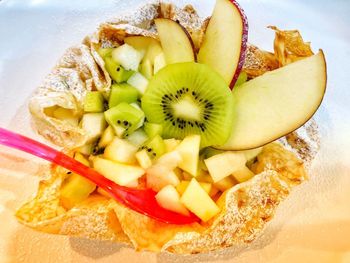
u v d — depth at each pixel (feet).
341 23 0.62
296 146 0.50
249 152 0.48
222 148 0.48
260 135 0.47
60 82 0.49
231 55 0.48
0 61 0.57
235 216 0.45
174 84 0.48
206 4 0.61
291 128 0.46
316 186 0.52
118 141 0.47
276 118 0.47
